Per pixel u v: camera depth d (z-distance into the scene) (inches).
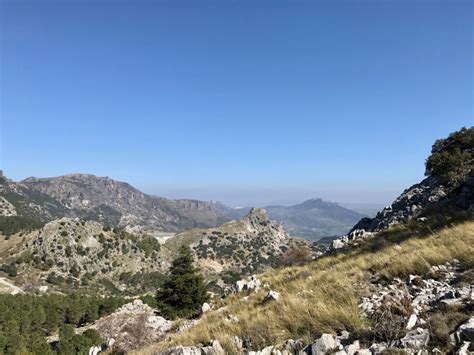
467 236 593.0
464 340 221.5
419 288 390.3
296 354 283.4
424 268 469.4
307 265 985.5
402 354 225.3
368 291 432.1
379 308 323.0
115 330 881.5
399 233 986.7
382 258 623.5
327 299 415.8
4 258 7834.6
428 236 750.5
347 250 1053.2
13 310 3585.1
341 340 286.2
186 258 1812.3
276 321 372.5
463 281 371.6
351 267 642.2
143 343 742.5
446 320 256.7
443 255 496.7
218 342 354.6
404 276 477.7
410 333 250.5
